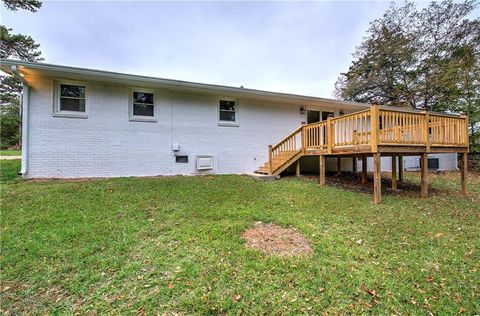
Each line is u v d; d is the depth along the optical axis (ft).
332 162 40.34
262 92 30.96
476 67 49.37
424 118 22.53
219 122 32.04
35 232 12.40
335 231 13.70
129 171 27.17
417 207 19.03
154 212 15.66
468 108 50.88
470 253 11.58
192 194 20.07
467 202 21.54
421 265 10.42
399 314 7.65
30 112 23.18
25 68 21.08
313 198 20.38
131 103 27.45
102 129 25.88
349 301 8.14
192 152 30.45
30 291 8.42
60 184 21.26
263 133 34.88
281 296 8.27
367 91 68.90
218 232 12.93
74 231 12.57
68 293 8.37
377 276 9.48
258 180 27.78
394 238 13.04
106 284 8.79
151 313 7.49
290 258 10.59
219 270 9.59
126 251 10.93
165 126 28.96
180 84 26.89
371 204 19.22
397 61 60.90
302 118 37.68
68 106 24.80
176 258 10.41
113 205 16.57
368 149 20.38
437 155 45.70
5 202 16.26
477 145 51.37
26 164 23.04
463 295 8.61
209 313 7.53
